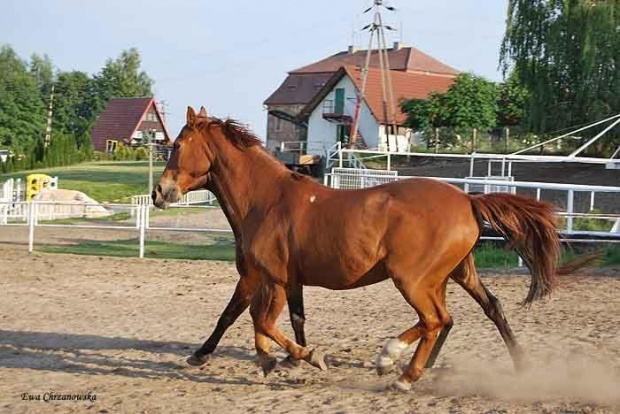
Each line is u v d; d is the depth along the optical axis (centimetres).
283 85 6900
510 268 1608
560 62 3569
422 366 704
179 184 801
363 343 927
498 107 4659
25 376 791
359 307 1177
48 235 2419
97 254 1933
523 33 3706
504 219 707
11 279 1455
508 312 1123
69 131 9888
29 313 1134
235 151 782
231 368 815
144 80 11525
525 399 686
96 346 930
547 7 3662
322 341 939
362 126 5278
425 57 7225
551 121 3625
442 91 5466
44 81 11631
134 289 1345
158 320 1080
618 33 3441
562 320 1058
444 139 4453
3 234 2434
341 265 702
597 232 1647
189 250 2056
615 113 3462
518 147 4128
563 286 755
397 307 1176
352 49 7538
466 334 963
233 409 666
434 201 695
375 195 706
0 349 914
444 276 697
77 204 1861
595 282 1408
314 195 729
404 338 702
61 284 1398
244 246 756
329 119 5353
